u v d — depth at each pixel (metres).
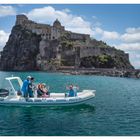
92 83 81.88
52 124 22.62
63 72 180.88
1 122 23.11
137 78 149.12
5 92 31.12
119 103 35.34
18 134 19.69
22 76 122.50
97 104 33.69
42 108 29.80
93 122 23.62
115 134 20.08
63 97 31.86
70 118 25.05
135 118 25.62
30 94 30.94
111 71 167.12
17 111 28.06
